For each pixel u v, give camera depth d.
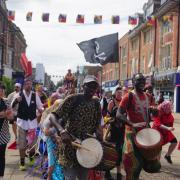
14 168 9.00
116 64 60.91
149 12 44.00
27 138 9.03
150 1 43.72
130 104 6.41
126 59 55.16
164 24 39.16
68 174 5.15
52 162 6.92
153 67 41.12
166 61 38.16
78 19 19.36
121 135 7.80
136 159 6.23
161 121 9.70
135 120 6.41
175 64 35.84
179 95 35.28
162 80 38.06
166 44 38.09
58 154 5.34
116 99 8.16
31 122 9.06
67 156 5.11
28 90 9.20
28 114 9.02
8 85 37.75
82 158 4.95
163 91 38.56
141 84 6.45
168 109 9.63
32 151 9.40
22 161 8.83
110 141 7.83
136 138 6.16
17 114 9.04
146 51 45.00
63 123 5.42
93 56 14.41
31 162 9.43
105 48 14.32
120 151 7.68
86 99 5.21
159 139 6.08
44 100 12.98
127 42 54.50
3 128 7.10
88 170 5.25
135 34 49.31
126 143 6.35
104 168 5.40
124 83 51.09
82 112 5.14
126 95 6.42
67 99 5.17
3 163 7.22
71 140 5.03
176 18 35.81
